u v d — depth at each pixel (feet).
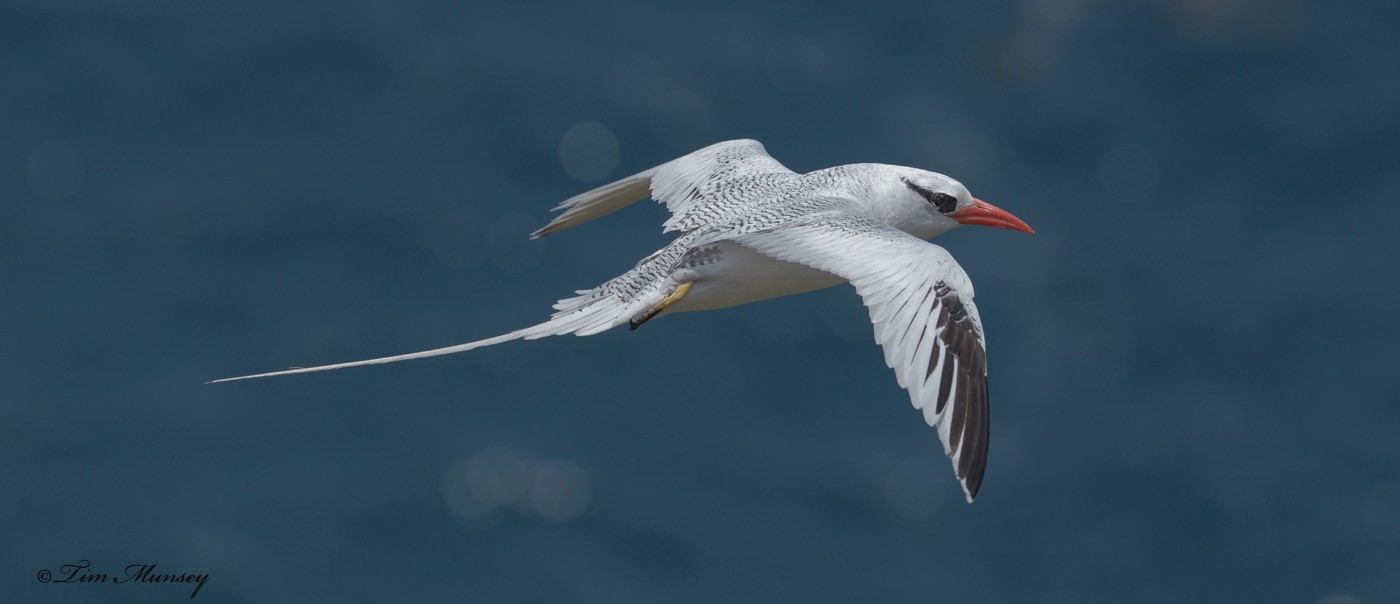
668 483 112.98
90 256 131.34
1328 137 158.30
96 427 114.42
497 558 106.93
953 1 171.83
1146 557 111.14
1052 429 120.67
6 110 145.69
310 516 108.88
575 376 121.39
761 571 106.83
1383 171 154.40
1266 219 148.05
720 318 126.41
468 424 116.98
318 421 116.78
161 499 108.78
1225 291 137.49
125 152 143.02
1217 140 158.61
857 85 160.35
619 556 107.45
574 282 130.62
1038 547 110.93
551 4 164.45
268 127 147.02
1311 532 113.39
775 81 158.61
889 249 39.42
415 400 118.93
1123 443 120.16
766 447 116.06
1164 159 155.02
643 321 43.93
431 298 129.80
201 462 112.47
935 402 36.83
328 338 124.98
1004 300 133.18
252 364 122.42
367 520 108.99
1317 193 152.05
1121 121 158.92
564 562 106.73
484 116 150.00
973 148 153.69
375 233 135.74
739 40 163.53
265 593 102.63
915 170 49.60
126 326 124.77
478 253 134.21
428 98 151.33
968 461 36.52
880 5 169.58
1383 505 115.44
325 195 139.23
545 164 145.79
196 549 104.88
